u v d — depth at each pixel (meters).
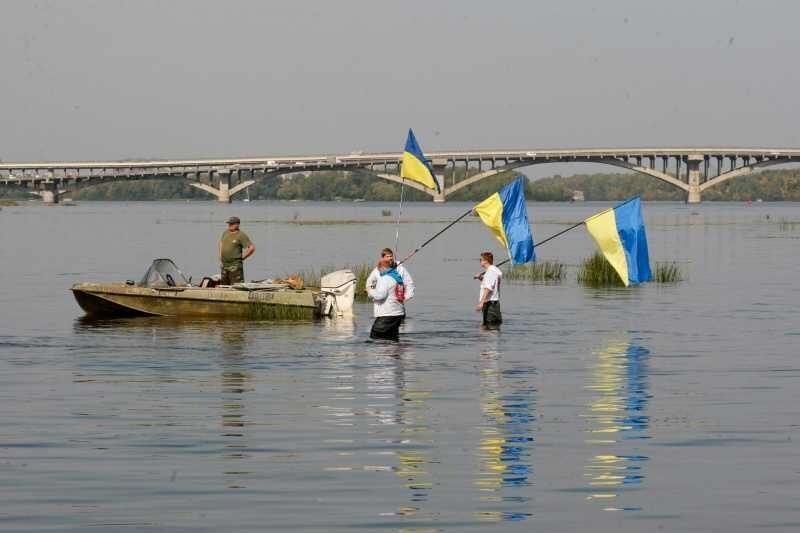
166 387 22.22
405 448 16.92
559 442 17.36
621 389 22.22
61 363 25.53
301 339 29.88
